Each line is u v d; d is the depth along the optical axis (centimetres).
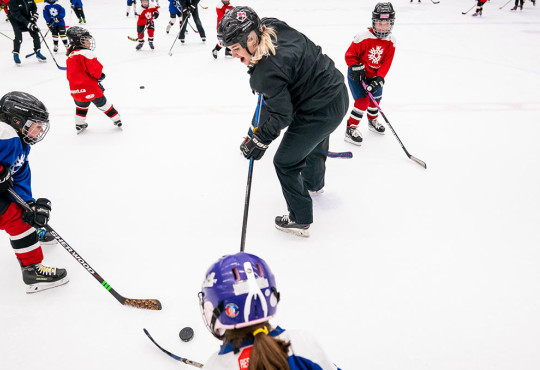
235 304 98
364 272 262
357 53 387
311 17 1055
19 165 216
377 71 396
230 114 496
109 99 538
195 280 254
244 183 357
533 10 1129
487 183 355
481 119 475
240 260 106
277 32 230
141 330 221
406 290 248
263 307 99
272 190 347
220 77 625
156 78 621
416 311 234
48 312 231
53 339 216
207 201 332
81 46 402
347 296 244
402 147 382
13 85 590
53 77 624
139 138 434
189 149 413
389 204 328
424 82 592
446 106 512
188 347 212
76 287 248
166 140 431
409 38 839
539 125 459
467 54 727
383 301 241
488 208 323
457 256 274
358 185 352
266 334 99
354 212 318
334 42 810
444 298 243
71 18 1116
